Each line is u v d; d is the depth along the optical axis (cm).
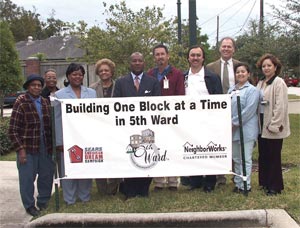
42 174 630
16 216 623
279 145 628
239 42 1978
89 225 573
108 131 617
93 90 656
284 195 632
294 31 1448
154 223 567
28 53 3962
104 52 1276
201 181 696
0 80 1647
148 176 621
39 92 613
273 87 619
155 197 649
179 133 619
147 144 620
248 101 629
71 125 615
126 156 620
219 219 563
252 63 1705
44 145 623
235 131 643
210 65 726
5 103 2680
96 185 735
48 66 3269
